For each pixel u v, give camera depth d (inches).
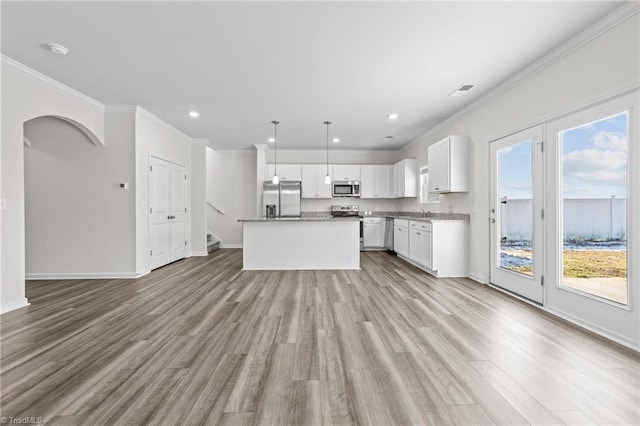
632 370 75.9
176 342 93.0
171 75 136.8
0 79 119.7
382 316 115.0
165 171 216.2
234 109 183.5
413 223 216.2
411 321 109.8
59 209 177.3
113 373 75.4
